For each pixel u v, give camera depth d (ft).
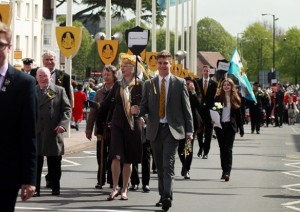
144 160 76.59
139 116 65.98
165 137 65.21
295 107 274.77
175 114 65.57
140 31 97.96
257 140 168.25
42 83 71.56
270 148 143.43
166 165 64.80
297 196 75.77
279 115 250.57
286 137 181.98
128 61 71.36
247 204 69.82
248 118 256.73
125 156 70.49
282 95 250.78
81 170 96.37
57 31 141.90
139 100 70.85
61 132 71.46
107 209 65.21
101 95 78.23
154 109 65.67
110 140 71.41
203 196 74.84
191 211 65.26
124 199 71.05
